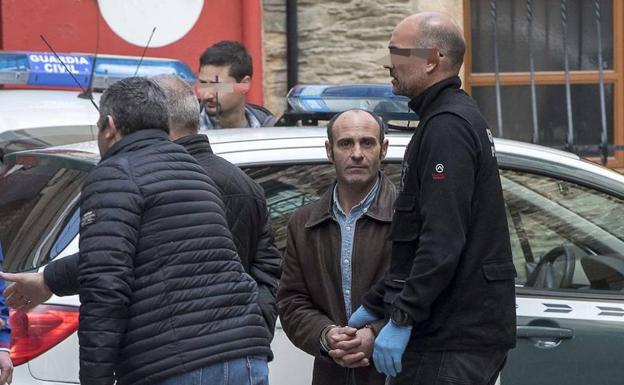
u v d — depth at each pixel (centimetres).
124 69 1134
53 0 1467
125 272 607
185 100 713
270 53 1548
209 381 625
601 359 812
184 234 630
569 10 1594
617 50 1595
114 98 649
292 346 784
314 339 730
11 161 844
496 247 668
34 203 782
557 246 839
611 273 843
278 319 784
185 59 1519
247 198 722
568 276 834
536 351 805
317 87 929
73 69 1121
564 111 1603
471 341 665
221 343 629
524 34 1602
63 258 664
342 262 744
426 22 682
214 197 652
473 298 663
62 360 712
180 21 1512
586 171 850
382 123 758
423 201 655
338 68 1548
